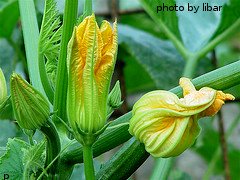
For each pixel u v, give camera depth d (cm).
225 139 132
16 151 70
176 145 61
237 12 109
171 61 127
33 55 77
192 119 61
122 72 127
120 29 127
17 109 63
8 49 130
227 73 69
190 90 61
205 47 114
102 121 62
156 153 62
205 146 149
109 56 61
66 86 70
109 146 71
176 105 60
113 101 70
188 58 113
